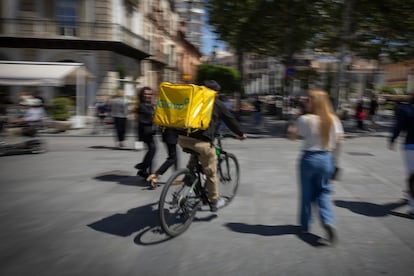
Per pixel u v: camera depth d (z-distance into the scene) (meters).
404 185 6.81
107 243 4.15
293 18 20.61
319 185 4.20
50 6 22.75
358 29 20.95
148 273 3.48
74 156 9.90
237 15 21.59
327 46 24.31
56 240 4.23
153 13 33.81
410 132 5.17
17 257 3.80
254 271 3.53
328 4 19.56
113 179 7.18
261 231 4.50
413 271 3.57
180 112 4.26
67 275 3.44
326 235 4.38
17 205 5.51
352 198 5.93
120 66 24.08
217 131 5.24
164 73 40.00
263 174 7.62
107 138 14.32
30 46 22.88
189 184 4.51
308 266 3.63
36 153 10.34
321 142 4.08
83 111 18.88
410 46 20.64
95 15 22.95
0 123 12.38
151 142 7.02
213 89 4.69
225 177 5.56
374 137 15.71
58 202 5.66
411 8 17.75
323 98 4.13
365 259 3.79
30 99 15.52
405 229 4.62
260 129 18.88
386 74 64.88
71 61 23.17
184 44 52.53
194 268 3.58
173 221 4.41
